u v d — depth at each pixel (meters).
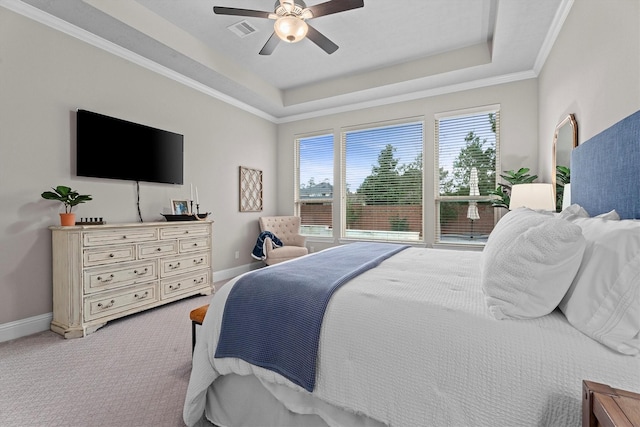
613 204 1.52
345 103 4.70
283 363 1.20
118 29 2.76
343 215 4.96
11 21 2.39
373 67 4.03
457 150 4.16
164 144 3.51
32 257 2.50
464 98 4.03
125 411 1.53
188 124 3.86
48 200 2.59
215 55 3.60
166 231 3.13
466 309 1.05
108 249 2.63
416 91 4.23
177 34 3.14
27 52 2.47
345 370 1.08
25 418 1.47
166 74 3.56
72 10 2.49
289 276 1.46
